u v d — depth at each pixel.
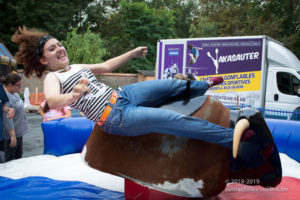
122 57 3.06
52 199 2.86
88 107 2.45
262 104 9.69
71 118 5.30
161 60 11.27
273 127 5.08
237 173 2.76
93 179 3.58
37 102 19.67
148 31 36.44
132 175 2.62
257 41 9.65
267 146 2.52
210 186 2.60
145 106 2.56
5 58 11.64
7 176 3.75
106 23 37.19
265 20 31.92
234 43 9.99
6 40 26.95
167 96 2.66
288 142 4.90
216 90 10.38
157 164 2.57
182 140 2.55
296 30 30.45
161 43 11.26
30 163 4.39
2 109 3.99
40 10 27.39
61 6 29.53
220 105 2.74
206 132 2.35
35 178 3.64
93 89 2.48
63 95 2.18
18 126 4.76
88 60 26.55
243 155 2.59
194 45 10.66
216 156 2.60
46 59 2.69
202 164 2.57
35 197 2.92
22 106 4.81
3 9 27.42
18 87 4.70
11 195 3.00
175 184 2.55
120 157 2.66
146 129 2.37
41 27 28.69
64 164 4.34
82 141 5.22
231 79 10.09
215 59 10.32
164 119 2.29
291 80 9.78
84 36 27.34
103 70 2.95
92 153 2.76
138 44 36.59
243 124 2.39
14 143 4.38
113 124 2.41
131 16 38.00
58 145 5.00
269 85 10.06
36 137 8.88
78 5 32.38
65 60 2.70
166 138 2.57
